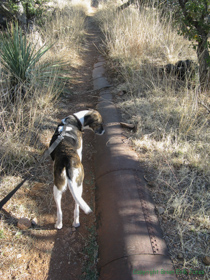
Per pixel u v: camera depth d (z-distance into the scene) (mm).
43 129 4293
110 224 2559
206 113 4203
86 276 2303
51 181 3354
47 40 6996
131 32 6660
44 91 4965
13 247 2527
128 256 2188
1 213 2820
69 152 2643
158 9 7242
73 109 5062
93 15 14930
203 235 2447
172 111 4258
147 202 2732
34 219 2805
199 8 4305
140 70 5492
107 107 4703
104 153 3564
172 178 3092
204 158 3215
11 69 4750
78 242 2637
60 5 10938
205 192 2891
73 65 7238
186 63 5297
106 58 7543
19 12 6879
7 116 4180
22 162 3500
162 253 2244
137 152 3531
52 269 2381
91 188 3283
